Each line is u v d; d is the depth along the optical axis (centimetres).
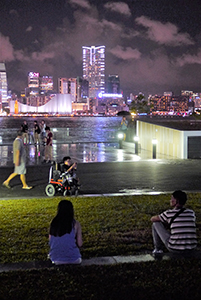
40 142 2430
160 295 418
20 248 609
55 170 1059
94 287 435
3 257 567
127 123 2536
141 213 843
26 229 713
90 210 863
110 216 818
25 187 1154
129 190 1143
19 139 1132
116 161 1741
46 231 702
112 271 479
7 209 866
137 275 467
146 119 2417
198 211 867
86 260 527
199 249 560
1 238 660
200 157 1916
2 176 1374
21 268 502
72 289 428
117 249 605
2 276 468
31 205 909
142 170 1504
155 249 572
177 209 520
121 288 432
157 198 1005
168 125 2084
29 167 1576
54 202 942
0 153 2142
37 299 408
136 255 558
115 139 3041
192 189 1162
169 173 1438
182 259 507
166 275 465
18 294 419
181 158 1900
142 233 695
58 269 474
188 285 440
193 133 1889
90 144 2709
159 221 534
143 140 2373
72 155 2033
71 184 1049
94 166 1602
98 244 632
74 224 489
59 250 480
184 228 512
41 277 457
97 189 1155
